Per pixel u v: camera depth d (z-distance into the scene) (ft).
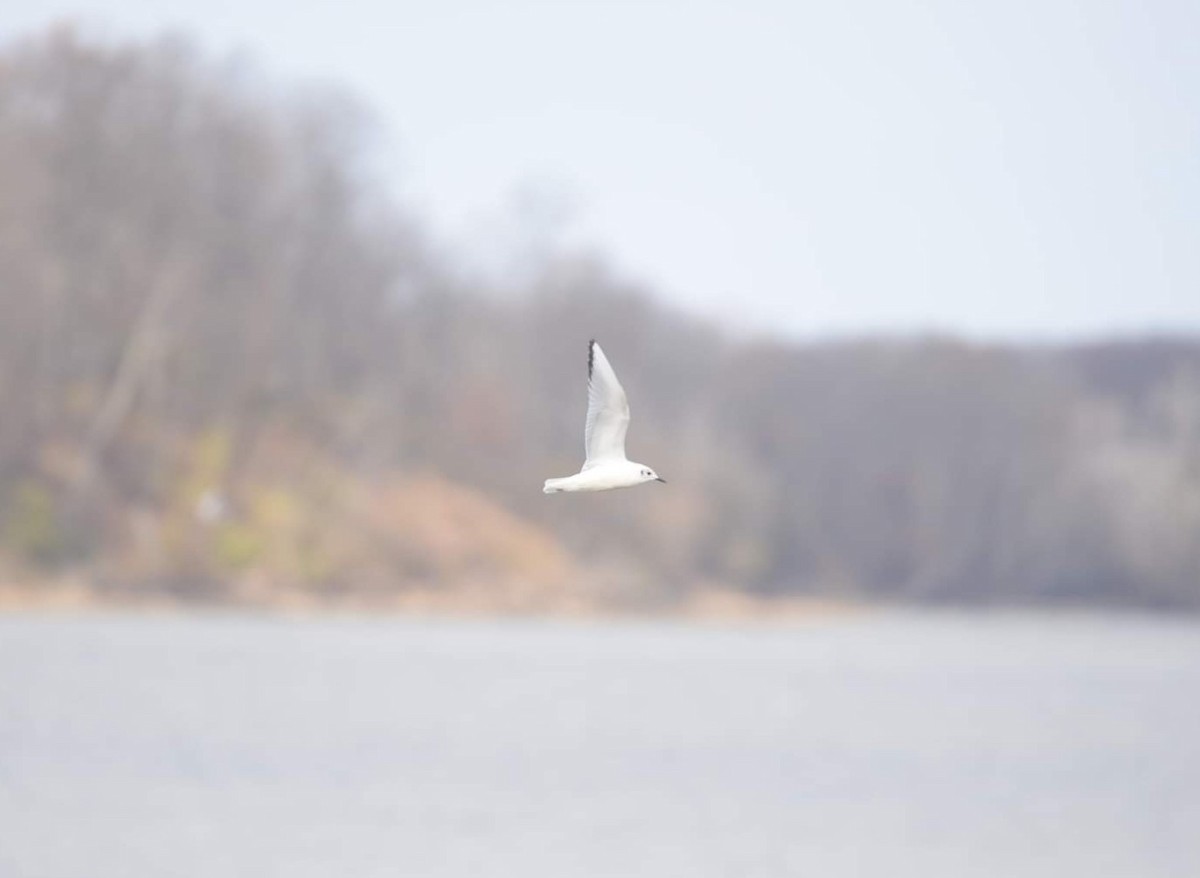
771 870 517.55
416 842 525.34
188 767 609.42
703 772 654.94
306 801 568.00
